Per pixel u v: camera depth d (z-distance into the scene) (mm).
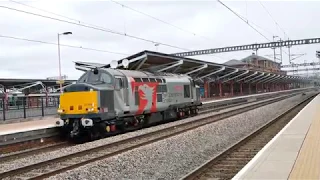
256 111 33219
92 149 14562
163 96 25328
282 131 15758
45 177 10375
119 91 20297
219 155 12133
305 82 161375
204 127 21125
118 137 18422
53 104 33156
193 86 31281
